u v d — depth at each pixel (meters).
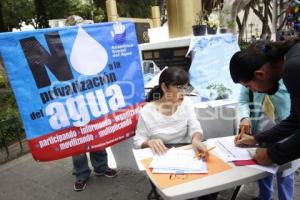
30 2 16.81
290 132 1.78
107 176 3.49
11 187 3.54
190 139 2.41
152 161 1.83
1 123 4.68
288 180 2.29
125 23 2.70
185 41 3.56
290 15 3.15
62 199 3.18
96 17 16.44
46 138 2.42
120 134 2.79
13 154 4.46
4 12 16.19
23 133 4.98
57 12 15.57
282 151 1.52
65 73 2.44
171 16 4.38
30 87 2.30
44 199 3.21
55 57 2.38
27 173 3.86
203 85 3.26
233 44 3.77
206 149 1.90
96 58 2.57
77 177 3.33
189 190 1.48
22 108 2.29
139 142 2.36
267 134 1.88
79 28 2.47
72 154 2.57
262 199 2.67
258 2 14.32
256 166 1.66
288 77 1.34
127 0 17.67
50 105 2.40
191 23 4.22
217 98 3.21
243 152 1.84
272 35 10.70
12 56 2.21
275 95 2.14
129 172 3.53
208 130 2.91
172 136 2.42
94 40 2.54
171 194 1.45
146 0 18.28
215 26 4.12
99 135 2.66
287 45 1.50
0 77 7.57
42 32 2.32
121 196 3.11
